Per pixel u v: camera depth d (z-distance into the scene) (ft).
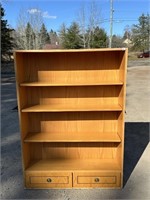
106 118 10.07
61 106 9.46
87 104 9.71
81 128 10.21
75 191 9.27
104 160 10.27
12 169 11.18
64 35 97.45
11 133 16.16
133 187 9.53
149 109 22.44
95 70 9.41
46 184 9.50
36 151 10.44
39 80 9.48
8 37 70.49
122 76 8.70
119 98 9.41
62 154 10.48
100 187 9.48
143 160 12.00
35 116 10.10
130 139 14.96
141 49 120.67
